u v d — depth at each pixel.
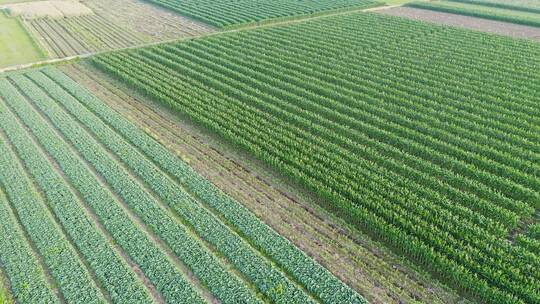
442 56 51.91
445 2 80.19
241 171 32.75
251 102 42.00
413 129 37.28
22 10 76.62
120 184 30.73
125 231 26.48
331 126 37.44
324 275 23.34
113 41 62.59
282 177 31.88
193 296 22.28
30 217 27.61
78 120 40.06
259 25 69.06
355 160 32.56
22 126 39.25
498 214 27.06
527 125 36.59
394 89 43.41
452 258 23.91
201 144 36.34
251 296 22.27
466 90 42.81
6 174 31.91
